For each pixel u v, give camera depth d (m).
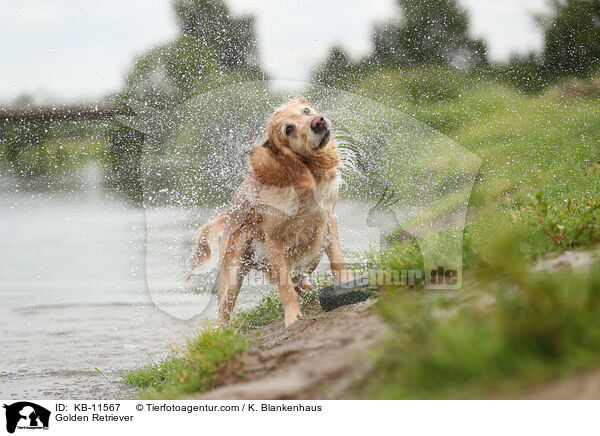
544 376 2.52
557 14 23.64
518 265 3.14
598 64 21.81
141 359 7.12
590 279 2.94
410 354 2.96
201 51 12.78
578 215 5.14
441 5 23.47
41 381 6.40
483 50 23.50
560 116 16.77
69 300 10.35
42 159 20.30
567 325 2.64
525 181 10.70
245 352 4.38
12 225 17.58
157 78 12.25
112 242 15.05
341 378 3.26
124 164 19.16
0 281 11.99
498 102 18.72
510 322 2.75
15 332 8.50
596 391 2.30
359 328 4.08
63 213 18.42
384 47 22.80
